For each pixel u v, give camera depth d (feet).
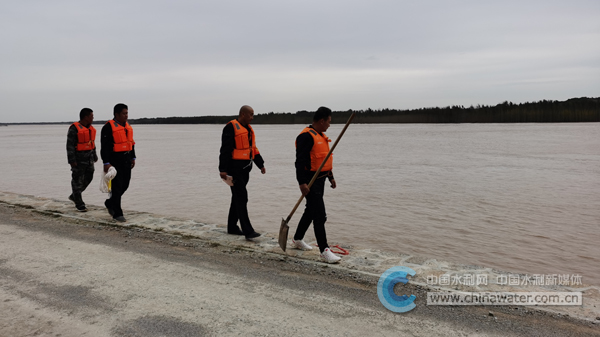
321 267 14.26
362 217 34.22
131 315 10.68
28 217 21.88
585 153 99.09
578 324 10.13
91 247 16.63
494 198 42.57
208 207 38.47
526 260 23.52
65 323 10.24
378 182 54.54
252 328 10.01
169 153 118.01
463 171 65.98
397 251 25.17
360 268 14.11
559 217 33.96
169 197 43.83
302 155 14.65
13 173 66.85
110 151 20.36
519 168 69.26
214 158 98.68
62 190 48.65
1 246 16.75
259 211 36.45
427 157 93.25
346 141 173.78
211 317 10.58
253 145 17.93
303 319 10.50
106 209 23.86
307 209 16.01
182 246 16.85
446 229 30.32
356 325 10.18
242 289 12.44
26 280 13.06
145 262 14.87
